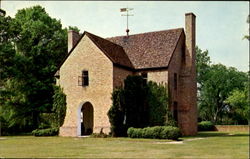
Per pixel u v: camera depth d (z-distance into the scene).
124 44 40.12
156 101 34.62
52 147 21.19
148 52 37.38
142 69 35.78
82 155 16.66
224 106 76.00
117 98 31.98
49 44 44.00
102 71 33.09
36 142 25.69
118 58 34.88
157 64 35.22
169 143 24.80
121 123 31.84
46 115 40.53
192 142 25.98
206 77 73.00
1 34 40.66
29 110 41.88
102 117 32.50
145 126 33.84
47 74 43.22
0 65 39.75
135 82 33.97
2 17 40.59
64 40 46.16
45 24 45.47
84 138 30.28
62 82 35.38
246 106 63.31
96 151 18.70
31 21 44.47
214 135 37.50
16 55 40.91
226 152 18.81
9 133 42.19
